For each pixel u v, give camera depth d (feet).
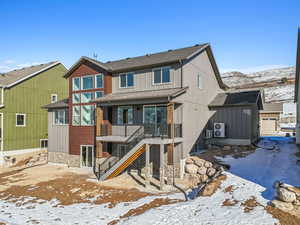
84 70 63.36
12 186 47.47
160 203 33.88
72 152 65.21
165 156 50.65
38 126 89.45
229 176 39.60
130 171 56.24
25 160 76.13
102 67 59.06
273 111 98.99
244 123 62.85
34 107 88.17
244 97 67.26
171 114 46.80
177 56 53.47
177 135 49.88
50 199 38.88
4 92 78.28
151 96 47.06
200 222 25.58
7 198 40.37
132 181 48.62
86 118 62.75
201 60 62.80
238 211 26.68
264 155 51.29
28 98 86.02
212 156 53.16
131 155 47.06
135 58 69.15
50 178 52.85
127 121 57.00
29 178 53.57
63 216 31.65
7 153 78.38
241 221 24.26
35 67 98.17
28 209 34.78
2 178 55.42
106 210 33.22
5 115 78.23
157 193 40.34
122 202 36.27
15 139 81.15
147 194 39.81
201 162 49.37
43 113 91.61
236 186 34.68
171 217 27.71
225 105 64.80
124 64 62.23
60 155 68.49
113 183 47.11
